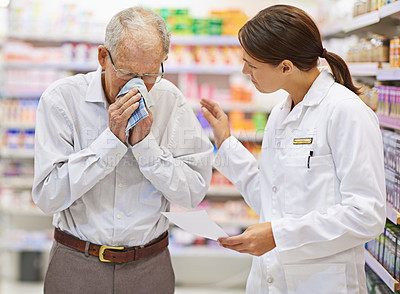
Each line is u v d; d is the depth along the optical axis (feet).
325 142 5.47
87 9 16.69
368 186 5.13
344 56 12.33
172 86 6.75
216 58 16.02
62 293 6.39
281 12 5.48
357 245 5.39
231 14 16.05
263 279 6.07
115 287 6.33
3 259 16.55
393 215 7.34
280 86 5.79
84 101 6.33
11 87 16.15
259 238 5.45
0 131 16.42
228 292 15.99
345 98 5.41
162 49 5.77
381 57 9.07
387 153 8.16
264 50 5.46
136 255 6.39
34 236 16.40
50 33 15.92
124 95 5.75
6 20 16.57
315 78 5.79
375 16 8.63
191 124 6.73
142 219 6.38
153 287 6.58
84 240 6.37
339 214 5.22
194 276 17.06
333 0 14.06
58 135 6.14
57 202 6.08
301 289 5.64
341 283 5.49
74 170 5.90
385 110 8.60
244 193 6.80
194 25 16.02
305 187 5.57
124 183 6.36
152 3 17.42
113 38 5.63
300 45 5.44
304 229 5.32
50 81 16.17
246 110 16.14
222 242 5.52
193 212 5.72
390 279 7.35
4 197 16.35
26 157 17.03
